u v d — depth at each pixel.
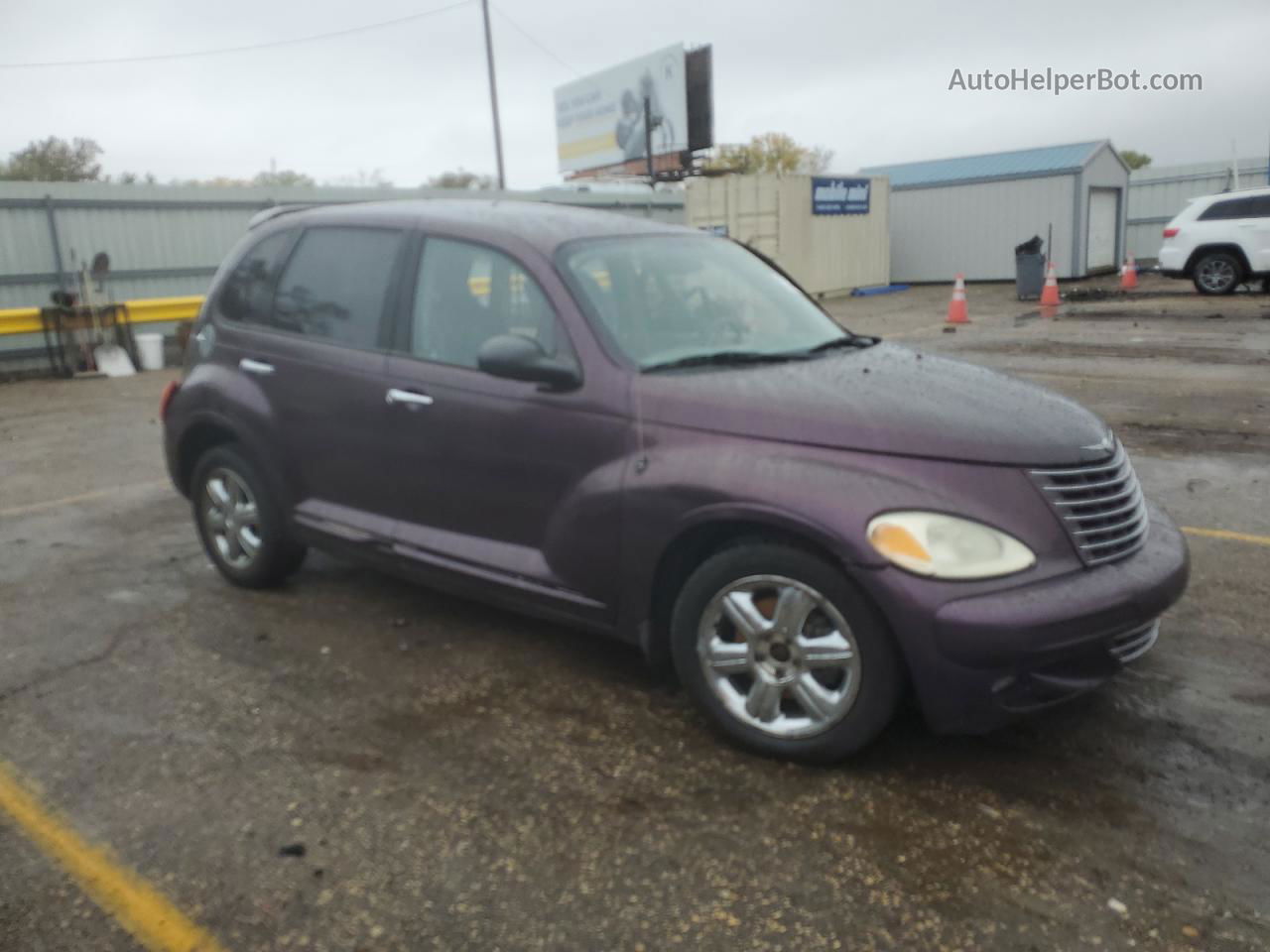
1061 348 13.14
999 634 2.91
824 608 3.17
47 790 3.31
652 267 4.17
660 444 3.48
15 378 15.28
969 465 3.10
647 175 33.19
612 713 3.76
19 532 6.39
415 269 4.29
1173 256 19.72
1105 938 2.53
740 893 2.72
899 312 20.17
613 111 35.62
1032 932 2.55
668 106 33.28
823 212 24.94
